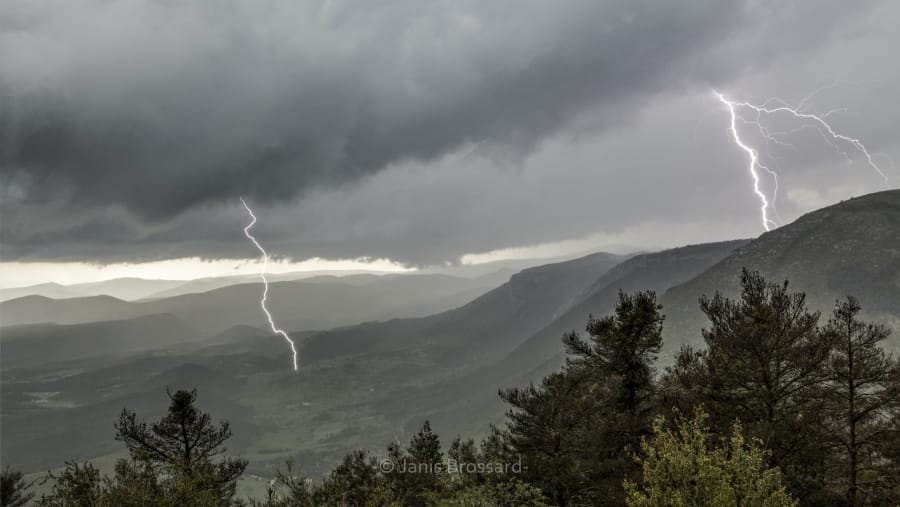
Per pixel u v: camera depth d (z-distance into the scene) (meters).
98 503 14.73
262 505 21.03
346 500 23.05
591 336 25.73
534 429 23.83
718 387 20.11
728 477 11.28
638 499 11.95
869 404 18.23
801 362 19.19
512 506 19.06
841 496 17.42
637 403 24.25
